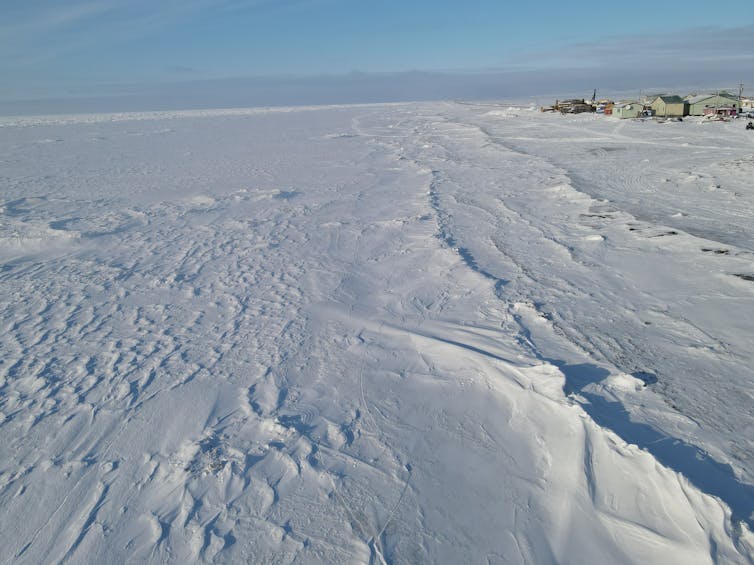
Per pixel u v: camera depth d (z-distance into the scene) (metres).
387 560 2.62
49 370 4.76
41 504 3.13
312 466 3.33
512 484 3.09
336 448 3.50
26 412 4.10
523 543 2.68
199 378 4.51
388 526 2.84
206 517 2.97
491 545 2.68
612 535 2.66
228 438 3.67
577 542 2.65
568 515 2.81
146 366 4.77
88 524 2.96
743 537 2.49
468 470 3.23
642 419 3.53
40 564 2.71
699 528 2.55
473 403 3.93
